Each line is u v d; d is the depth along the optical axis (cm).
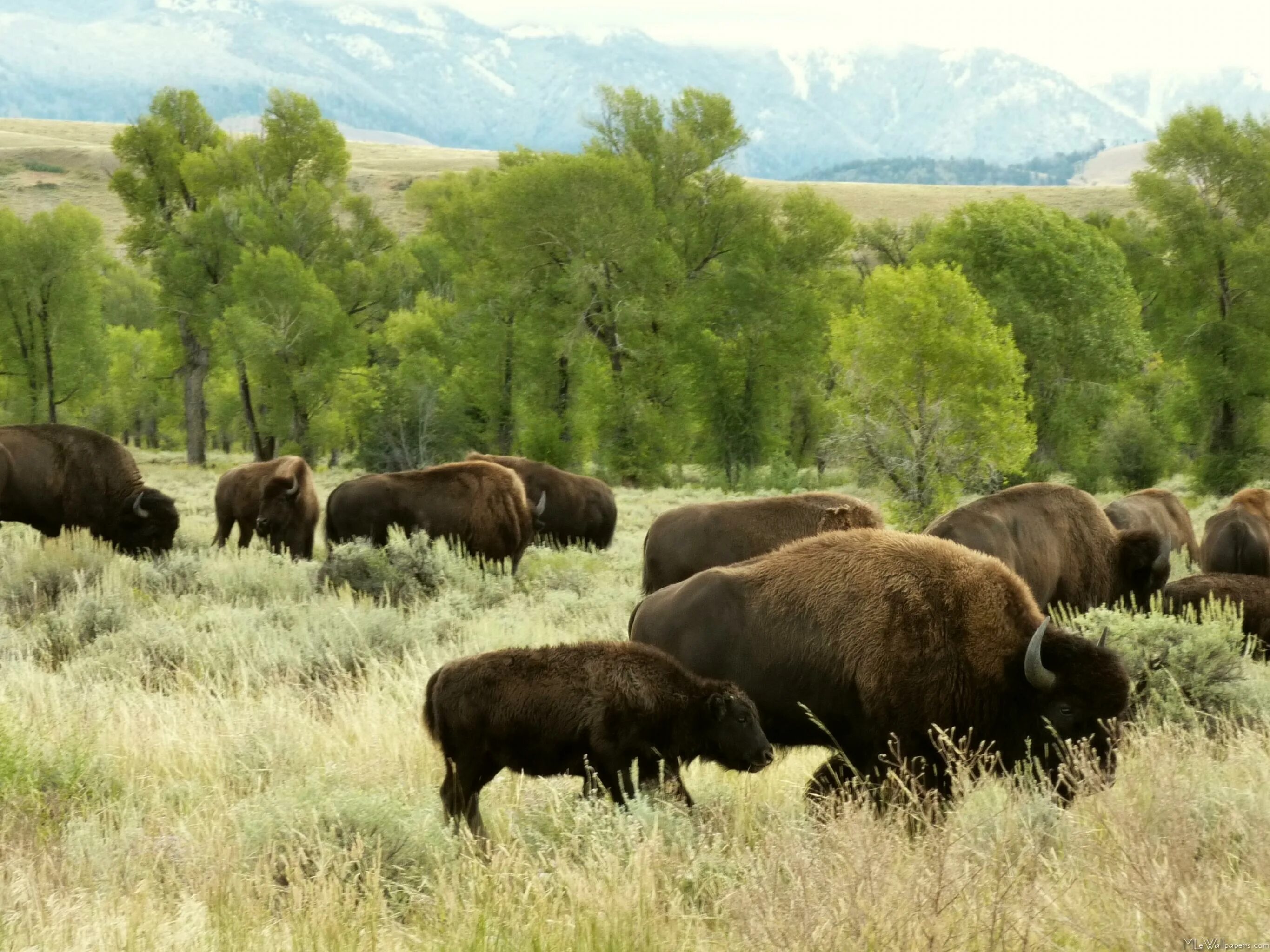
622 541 9181
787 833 1820
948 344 8788
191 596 5169
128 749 2645
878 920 1443
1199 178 16650
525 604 5262
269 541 6900
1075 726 2212
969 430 8900
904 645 2241
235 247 19788
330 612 4350
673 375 17550
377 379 18362
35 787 2239
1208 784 2103
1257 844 1769
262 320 18512
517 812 2264
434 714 2255
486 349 17850
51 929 1576
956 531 3869
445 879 1805
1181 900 1466
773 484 17888
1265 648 4131
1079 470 15712
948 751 2227
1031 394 15250
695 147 18475
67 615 4381
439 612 4472
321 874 1734
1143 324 19850
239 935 1591
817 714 2320
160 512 6588
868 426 9031
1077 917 1506
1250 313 16038
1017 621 2295
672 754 2250
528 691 2198
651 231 17475
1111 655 2250
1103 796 1991
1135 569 4184
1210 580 4338
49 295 19975
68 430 6488
